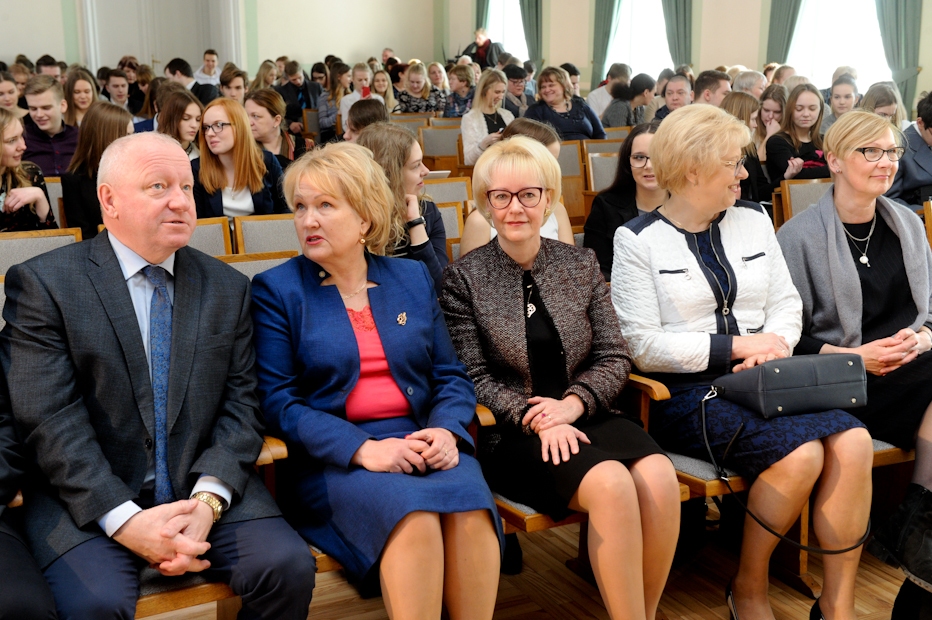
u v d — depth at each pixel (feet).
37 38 40.04
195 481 5.69
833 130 8.35
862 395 7.03
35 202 10.23
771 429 6.82
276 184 12.58
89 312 5.49
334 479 5.95
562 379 7.08
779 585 7.83
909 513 7.00
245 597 5.36
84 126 11.18
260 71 33.88
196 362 5.76
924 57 30.81
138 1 43.09
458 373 6.70
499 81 20.66
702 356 7.37
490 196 6.90
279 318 6.32
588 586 7.80
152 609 5.20
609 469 6.11
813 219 8.50
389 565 5.48
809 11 34.60
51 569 5.08
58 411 5.34
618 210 10.28
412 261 6.86
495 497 6.73
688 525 8.41
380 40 49.75
